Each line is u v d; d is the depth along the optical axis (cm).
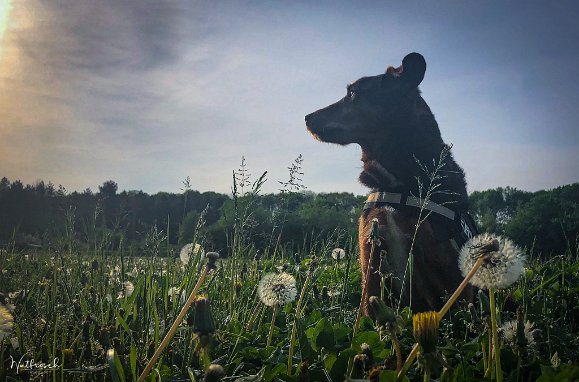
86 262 83
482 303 39
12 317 66
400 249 75
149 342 51
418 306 76
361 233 82
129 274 76
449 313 63
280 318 64
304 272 93
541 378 33
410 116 89
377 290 76
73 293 71
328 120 95
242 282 72
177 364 48
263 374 41
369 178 89
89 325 53
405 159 85
